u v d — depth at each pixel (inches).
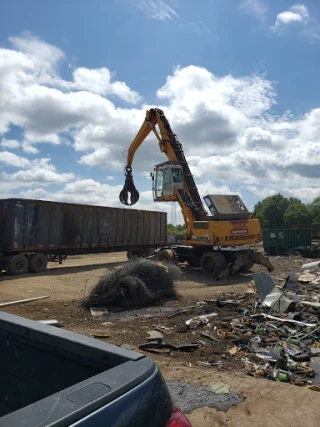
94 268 788.6
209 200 665.0
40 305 424.2
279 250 1182.9
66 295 489.4
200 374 213.8
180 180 717.3
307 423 162.9
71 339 81.8
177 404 177.9
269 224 4603.8
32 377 87.6
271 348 264.8
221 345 276.2
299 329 308.2
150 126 775.1
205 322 333.4
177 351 265.1
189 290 515.2
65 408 54.9
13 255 691.4
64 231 769.6
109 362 74.2
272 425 161.3
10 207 685.3
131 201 796.6
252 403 179.0
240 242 657.0
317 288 477.1
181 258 743.1
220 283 581.9
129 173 805.9
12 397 91.0
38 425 50.4
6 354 94.3
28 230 705.6
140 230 936.9
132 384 63.5
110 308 404.8
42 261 732.0
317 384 209.6
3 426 50.1
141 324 340.8
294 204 4411.9
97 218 836.6
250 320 329.1
